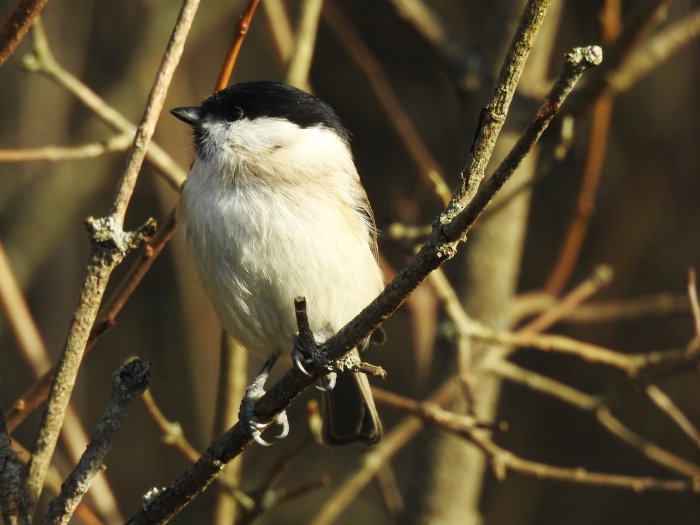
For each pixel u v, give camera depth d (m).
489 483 11.15
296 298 4.25
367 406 7.07
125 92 10.12
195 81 10.63
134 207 11.33
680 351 7.06
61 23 10.23
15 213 10.09
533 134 3.69
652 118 10.69
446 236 3.98
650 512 10.86
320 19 10.27
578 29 10.99
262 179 6.19
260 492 6.34
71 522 7.92
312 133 6.48
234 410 6.75
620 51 7.50
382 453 7.76
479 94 8.33
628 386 7.59
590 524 10.90
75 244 10.62
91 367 11.38
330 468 11.84
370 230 6.86
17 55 10.38
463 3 11.74
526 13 3.74
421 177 8.59
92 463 4.02
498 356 7.92
